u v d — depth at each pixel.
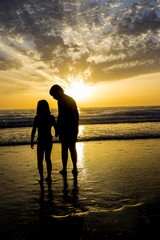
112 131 12.26
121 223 2.22
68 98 4.19
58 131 4.25
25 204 2.79
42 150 3.85
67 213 2.49
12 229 2.15
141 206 2.65
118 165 4.89
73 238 1.98
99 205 2.70
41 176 3.79
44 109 3.89
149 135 10.32
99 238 1.96
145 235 2.00
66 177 4.03
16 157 5.96
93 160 5.41
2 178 4.01
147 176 4.04
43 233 2.07
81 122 20.17
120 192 3.18
